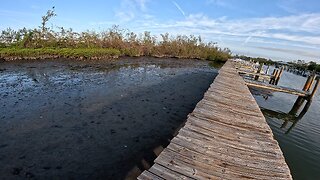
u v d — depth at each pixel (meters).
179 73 22.28
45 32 23.66
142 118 9.02
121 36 32.25
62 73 16.08
